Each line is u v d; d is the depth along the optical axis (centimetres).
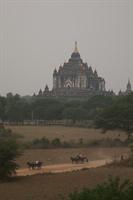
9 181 16100
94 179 16075
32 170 19950
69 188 14225
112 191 6425
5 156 16712
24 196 12875
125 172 17912
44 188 14338
